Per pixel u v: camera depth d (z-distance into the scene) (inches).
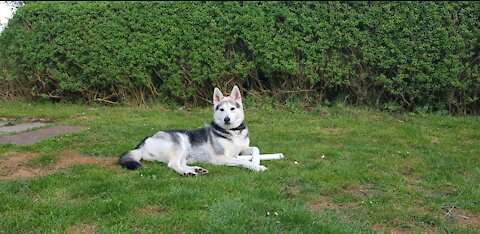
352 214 134.6
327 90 266.5
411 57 244.8
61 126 226.1
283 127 224.8
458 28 240.1
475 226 132.0
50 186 146.1
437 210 138.6
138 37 274.7
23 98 300.2
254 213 129.6
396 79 246.2
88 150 182.5
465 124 223.6
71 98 296.8
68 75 288.0
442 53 242.8
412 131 212.7
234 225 124.0
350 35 252.4
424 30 243.0
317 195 145.1
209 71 268.5
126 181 149.1
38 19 287.4
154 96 284.0
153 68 278.1
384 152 185.2
